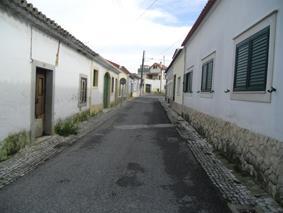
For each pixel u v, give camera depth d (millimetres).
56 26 8055
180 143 8617
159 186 4859
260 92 5113
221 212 3926
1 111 5922
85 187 4676
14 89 6430
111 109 19562
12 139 6391
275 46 4637
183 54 16188
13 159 6051
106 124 12352
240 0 6355
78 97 11945
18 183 4754
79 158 6496
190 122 12805
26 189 4508
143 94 56719
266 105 4898
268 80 4820
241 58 6203
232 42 6855
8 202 4016
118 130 10836
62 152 7035
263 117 5000
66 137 8875
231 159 6496
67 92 10359
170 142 8734
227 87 7180
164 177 5348
